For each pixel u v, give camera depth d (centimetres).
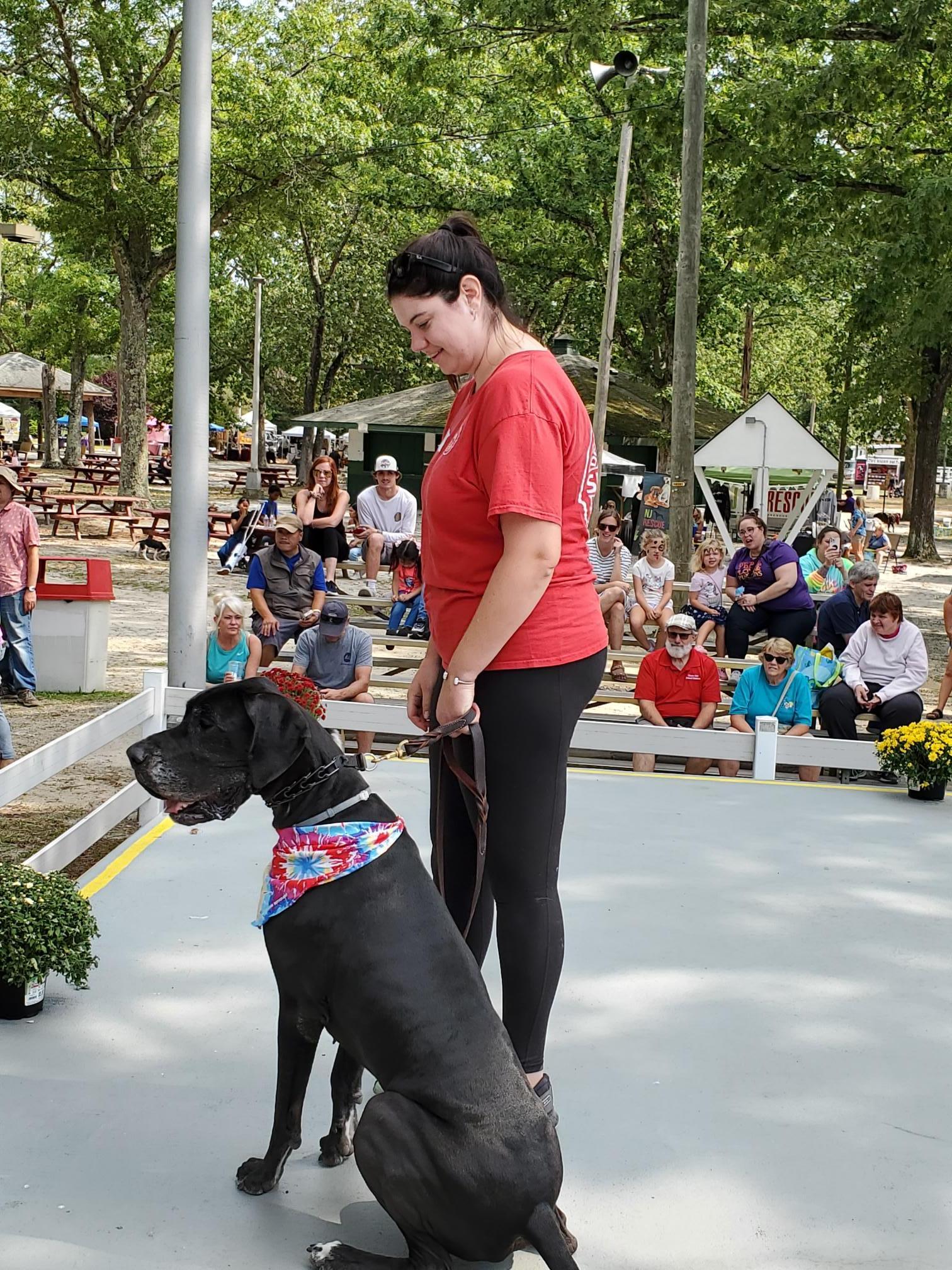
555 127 2891
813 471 1850
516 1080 257
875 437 5550
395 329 4347
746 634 1091
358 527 1403
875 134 1822
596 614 298
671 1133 333
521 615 273
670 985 423
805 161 1714
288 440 7312
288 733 270
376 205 3153
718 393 3650
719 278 2931
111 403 7762
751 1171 317
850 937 473
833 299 3281
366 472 3284
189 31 670
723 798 669
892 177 1722
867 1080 365
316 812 274
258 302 4000
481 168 3006
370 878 267
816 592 1363
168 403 5812
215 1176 309
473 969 268
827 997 419
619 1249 284
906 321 1798
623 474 2703
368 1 2755
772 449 1812
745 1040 387
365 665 865
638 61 1762
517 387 275
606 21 1805
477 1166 244
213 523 2497
